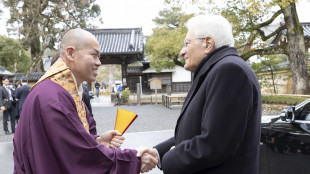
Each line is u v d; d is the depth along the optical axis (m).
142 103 16.61
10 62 25.80
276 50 11.45
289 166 2.32
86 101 2.93
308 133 2.13
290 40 11.05
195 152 1.08
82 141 1.20
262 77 14.59
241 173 1.11
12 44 25.81
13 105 7.30
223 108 1.03
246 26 10.93
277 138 2.46
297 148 2.22
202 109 1.17
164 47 14.38
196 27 1.29
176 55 15.53
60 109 1.18
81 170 1.18
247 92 1.05
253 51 11.78
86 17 21.34
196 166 1.09
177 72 22.52
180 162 1.13
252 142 1.12
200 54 1.28
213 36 1.24
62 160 1.16
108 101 18.22
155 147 1.56
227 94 1.04
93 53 1.41
